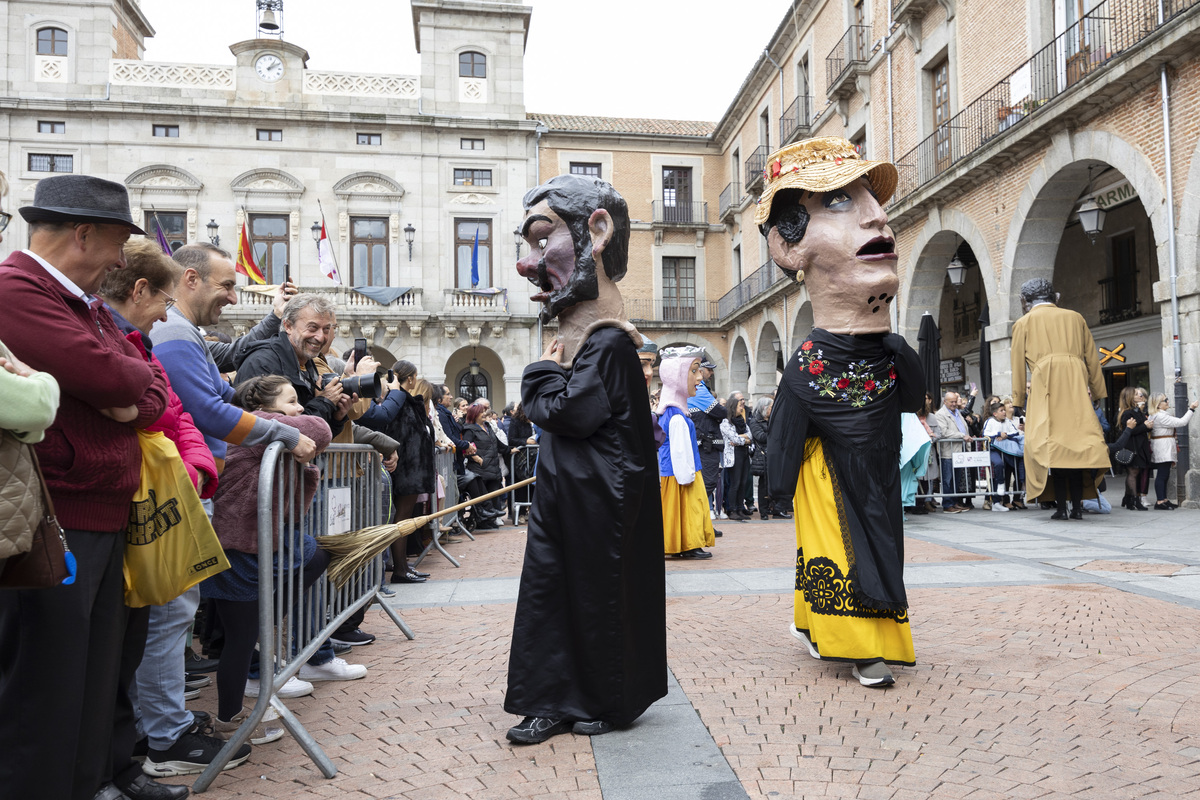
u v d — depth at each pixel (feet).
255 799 8.48
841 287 12.35
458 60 94.63
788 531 32.45
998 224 46.85
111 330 7.72
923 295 57.47
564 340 10.75
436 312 91.09
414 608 18.08
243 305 86.84
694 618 16.24
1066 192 43.06
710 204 106.42
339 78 92.07
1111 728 9.73
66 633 6.86
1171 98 34.50
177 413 8.78
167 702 9.32
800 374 12.39
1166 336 35.24
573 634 10.12
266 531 9.25
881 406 12.26
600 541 10.09
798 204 12.75
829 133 74.74
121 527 7.52
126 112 86.84
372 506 15.29
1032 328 30.55
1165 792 8.06
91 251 7.41
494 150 94.58
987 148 45.85
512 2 95.09
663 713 10.70
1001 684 11.46
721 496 38.93
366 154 91.71
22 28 86.38
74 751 6.89
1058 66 43.32
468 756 9.46
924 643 13.75
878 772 8.63
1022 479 37.37
